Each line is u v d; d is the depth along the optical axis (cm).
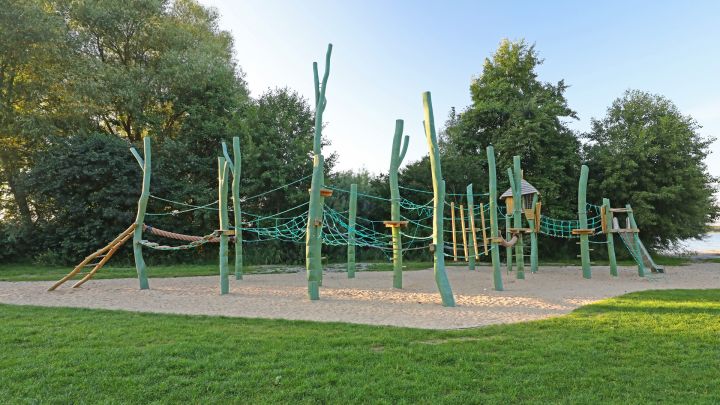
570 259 2806
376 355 588
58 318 834
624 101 2920
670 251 3108
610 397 462
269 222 2523
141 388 478
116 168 2358
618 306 954
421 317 876
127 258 2341
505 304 1038
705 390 479
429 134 1063
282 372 521
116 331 719
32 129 2253
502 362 564
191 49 2883
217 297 1171
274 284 1494
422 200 2822
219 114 2898
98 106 2516
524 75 3334
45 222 2481
